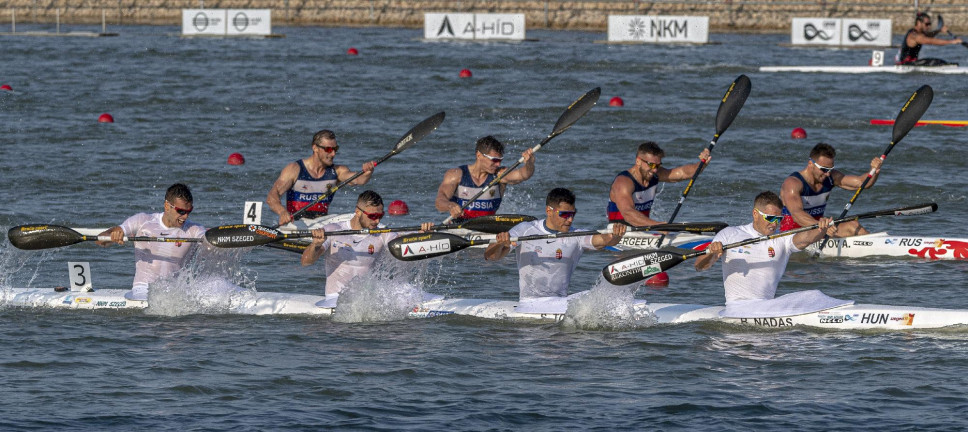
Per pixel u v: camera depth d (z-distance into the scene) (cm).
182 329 3850
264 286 4519
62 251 5006
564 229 3975
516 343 3722
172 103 9900
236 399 3159
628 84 11244
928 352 3575
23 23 19438
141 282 4141
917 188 6562
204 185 6638
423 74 12050
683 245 5228
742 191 6575
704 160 4888
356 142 8112
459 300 4119
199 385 3269
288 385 3278
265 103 9894
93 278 4566
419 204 6238
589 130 8631
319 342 3716
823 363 3484
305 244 4947
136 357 3528
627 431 2936
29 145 7788
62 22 19662
